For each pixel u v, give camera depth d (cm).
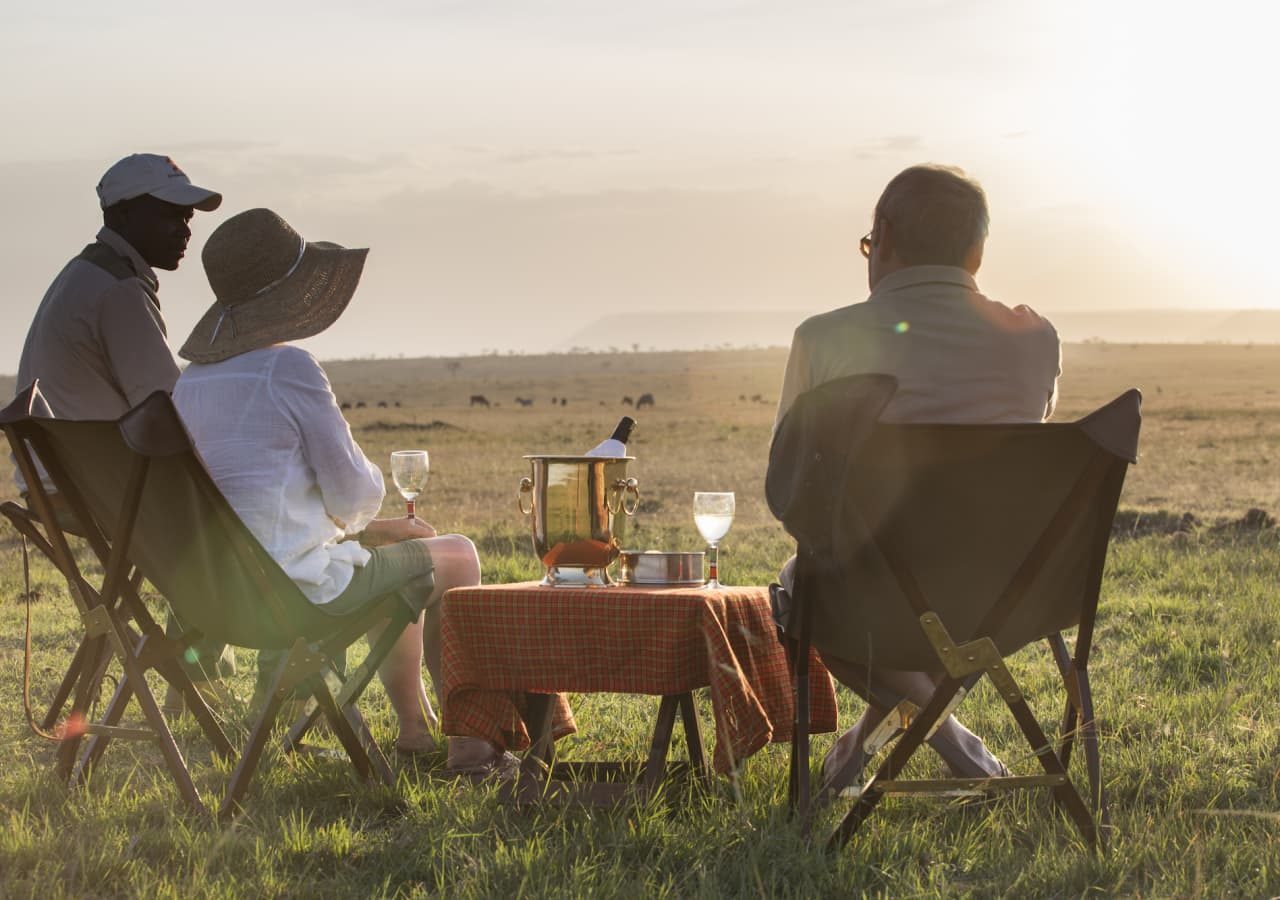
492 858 342
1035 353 363
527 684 401
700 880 326
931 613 339
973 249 370
